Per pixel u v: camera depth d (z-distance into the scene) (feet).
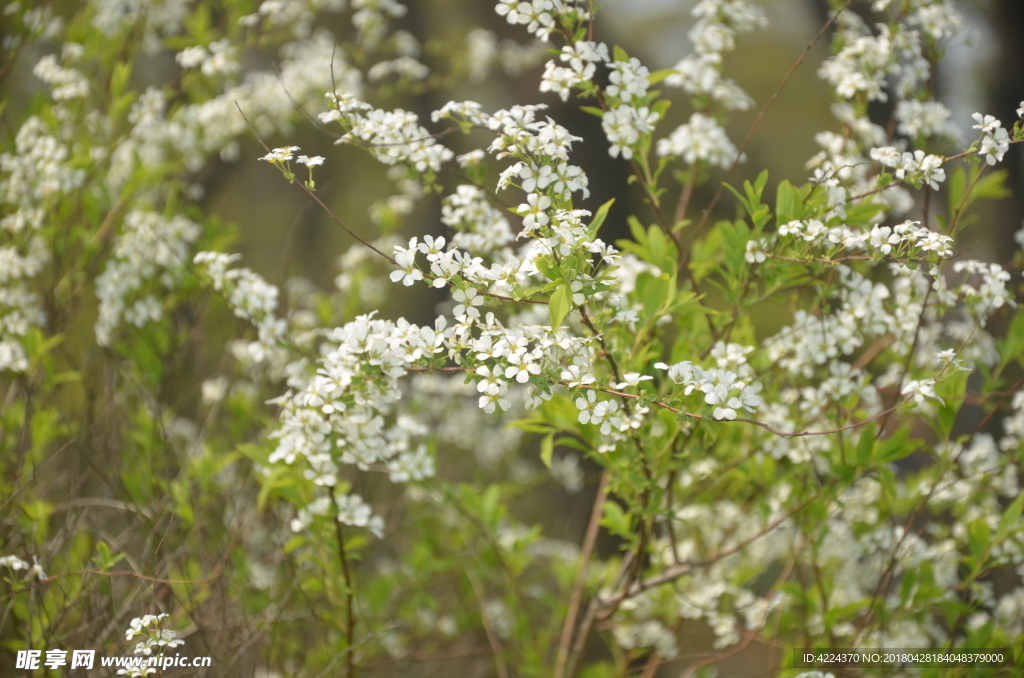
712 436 6.58
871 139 8.18
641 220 18.04
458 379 12.09
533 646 10.02
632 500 7.31
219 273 7.63
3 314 9.29
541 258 5.49
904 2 7.94
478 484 11.26
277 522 8.75
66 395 11.42
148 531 8.45
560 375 5.59
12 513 8.11
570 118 17.29
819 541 8.00
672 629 10.26
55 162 9.19
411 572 10.75
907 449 7.47
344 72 11.30
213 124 10.98
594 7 6.60
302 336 9.00
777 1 20.97
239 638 8.23
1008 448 8.79
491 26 19.85
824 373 7.69
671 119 20.02
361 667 8.93
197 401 11.19
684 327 7.93
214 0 12.94
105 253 10.59
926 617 8.81
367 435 6.75
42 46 12.80
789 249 6.75
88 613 7.67
